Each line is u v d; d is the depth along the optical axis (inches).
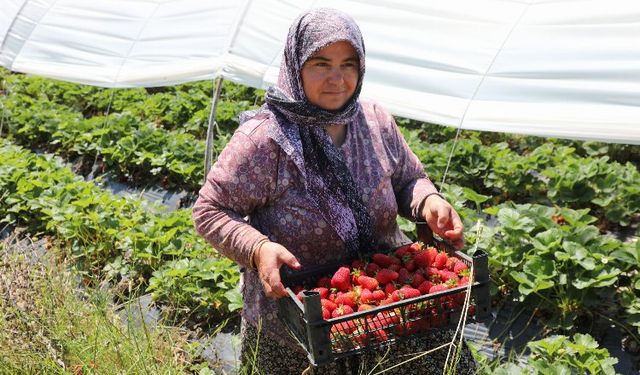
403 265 119.0
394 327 108.7
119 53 238.7
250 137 114.7
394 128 124.3
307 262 120.0
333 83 110.6
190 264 217.5
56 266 198.7
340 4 217.8
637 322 183.6
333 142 116.0
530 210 228.7
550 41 189.6
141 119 397.4
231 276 211.0
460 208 240.2
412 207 124.6
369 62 205.0
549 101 178.5
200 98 386.9
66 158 350.9
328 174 115.6
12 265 179.0
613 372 161.8
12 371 148.3
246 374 126.5
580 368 164.2
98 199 261.6
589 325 194.5
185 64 222.4
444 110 188.7
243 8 222.8
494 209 232.4
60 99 432.8
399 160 124.1
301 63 111.0
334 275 114.8
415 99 193.8
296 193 116.3
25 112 376.8
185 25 233.0
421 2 210.4
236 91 408.5
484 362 166.4
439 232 120.0
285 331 119.5
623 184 261.9
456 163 293.3
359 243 120.0
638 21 182.9
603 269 195.3
